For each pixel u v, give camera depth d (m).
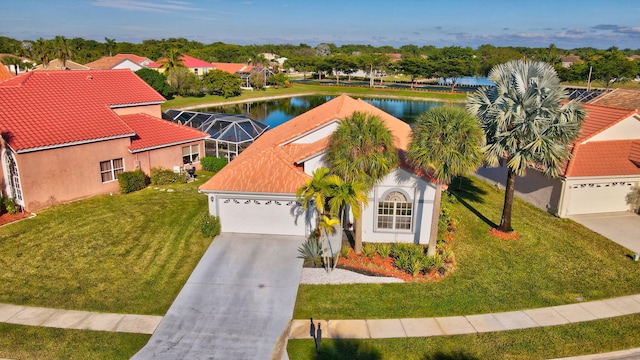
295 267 18.05
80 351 13.14
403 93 105.06
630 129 26.59
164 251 19.38
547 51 130.50
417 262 17.73
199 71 114.19
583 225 23.36
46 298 15.71
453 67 109.88
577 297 16.47
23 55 108.69
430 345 13.64
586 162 24.69
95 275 17.31
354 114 17.48
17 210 23.22
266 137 29.67
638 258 19.39
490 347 13.58
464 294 16.45
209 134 35.12
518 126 19.75
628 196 25.20
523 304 15.91
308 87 113.56
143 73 75.38
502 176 29.78
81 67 86.62
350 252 19.17
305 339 13.85
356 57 135.38
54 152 23.84
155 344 13.48
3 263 18.02
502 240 21.33
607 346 13.70
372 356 13.16
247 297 15.95
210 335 13.95
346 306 15.56
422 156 16.91
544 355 13.27
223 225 21.14
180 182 29.30
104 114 27.53
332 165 18.05
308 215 20.61
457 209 25.52
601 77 92.19
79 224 21.94
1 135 22.38
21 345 13.29
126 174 26.78
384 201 20.08
